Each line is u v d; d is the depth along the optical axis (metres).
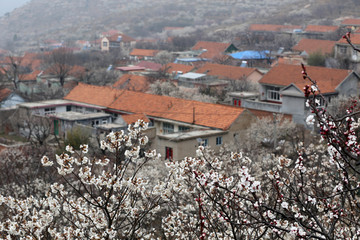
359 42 77.69
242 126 43.69
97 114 55.06
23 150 39.12
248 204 11.14
